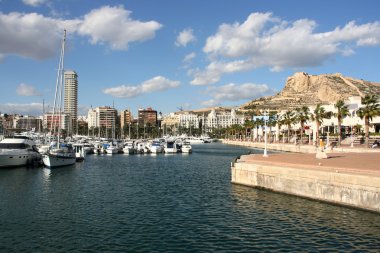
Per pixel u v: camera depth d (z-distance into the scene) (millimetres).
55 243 24844
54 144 92000
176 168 77375
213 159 104812
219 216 31875
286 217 30469
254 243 24469
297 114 158750
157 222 30141
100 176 62156
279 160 51531
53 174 63906
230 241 24969
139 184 52375
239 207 34875
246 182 46375
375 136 106812
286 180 39312
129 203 38188
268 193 41062
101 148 127000
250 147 186750
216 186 49344
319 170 36281
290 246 23734
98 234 26875
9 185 50656
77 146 101125
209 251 23125
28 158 71688
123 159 103875
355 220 28750
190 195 42562
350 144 103625
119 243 24828
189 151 134375
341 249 23047
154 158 108438
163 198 40906
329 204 34000
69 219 31281
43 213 33500
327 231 26500
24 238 25938
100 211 34375
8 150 68875
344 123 132000
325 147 89000
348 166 39969
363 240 24516
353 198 31844
